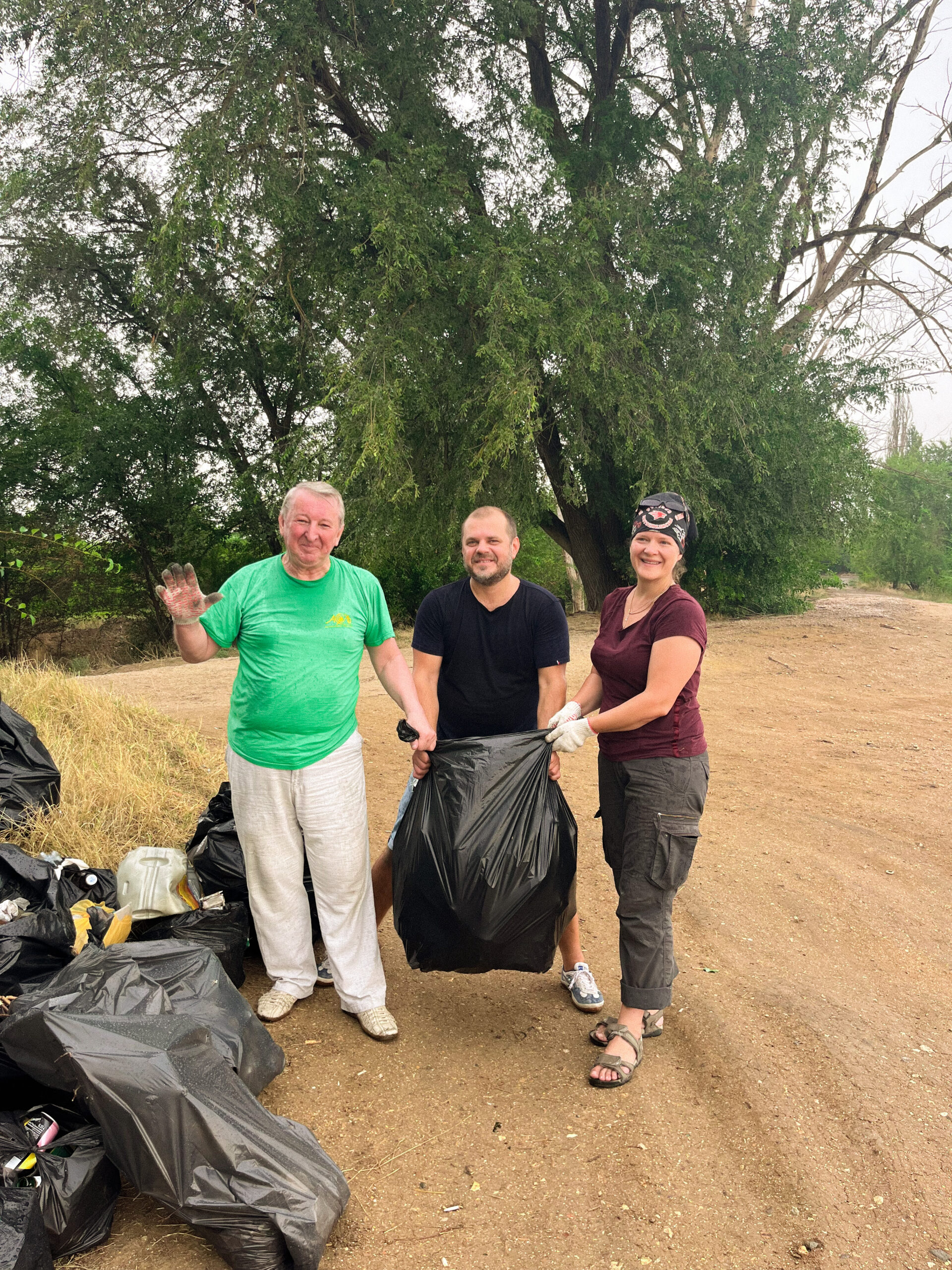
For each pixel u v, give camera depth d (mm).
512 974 3826
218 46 13859
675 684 2959
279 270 15742
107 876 3617
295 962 3355
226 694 9094
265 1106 2824
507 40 15680
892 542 28000
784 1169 2625
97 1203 2252
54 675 6711
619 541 18828
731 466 16141
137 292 14586
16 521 19125
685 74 16391
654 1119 2863
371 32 14797
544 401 15469
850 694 10258
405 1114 2848
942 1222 2422
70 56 14109
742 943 4188
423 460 15695
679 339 14445
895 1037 3365
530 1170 2615
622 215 14375
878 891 4824
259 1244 2098
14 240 19016
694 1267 2281
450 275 13836
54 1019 2229
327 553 3064
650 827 3051
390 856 3625
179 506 20938
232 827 3740
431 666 3422
